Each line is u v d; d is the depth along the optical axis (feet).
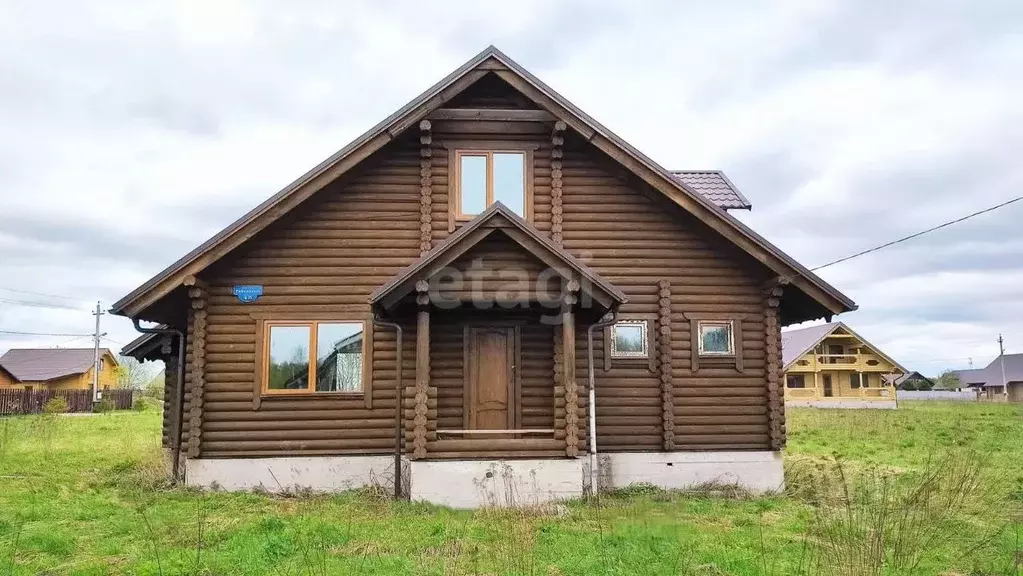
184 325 47.93
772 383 45.75
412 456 38.93
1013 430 82.64
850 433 81.30
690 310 46.24
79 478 46.52
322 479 42.98
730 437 45.34
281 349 44.19
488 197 46.09
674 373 45.60
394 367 44.34
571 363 39.81
